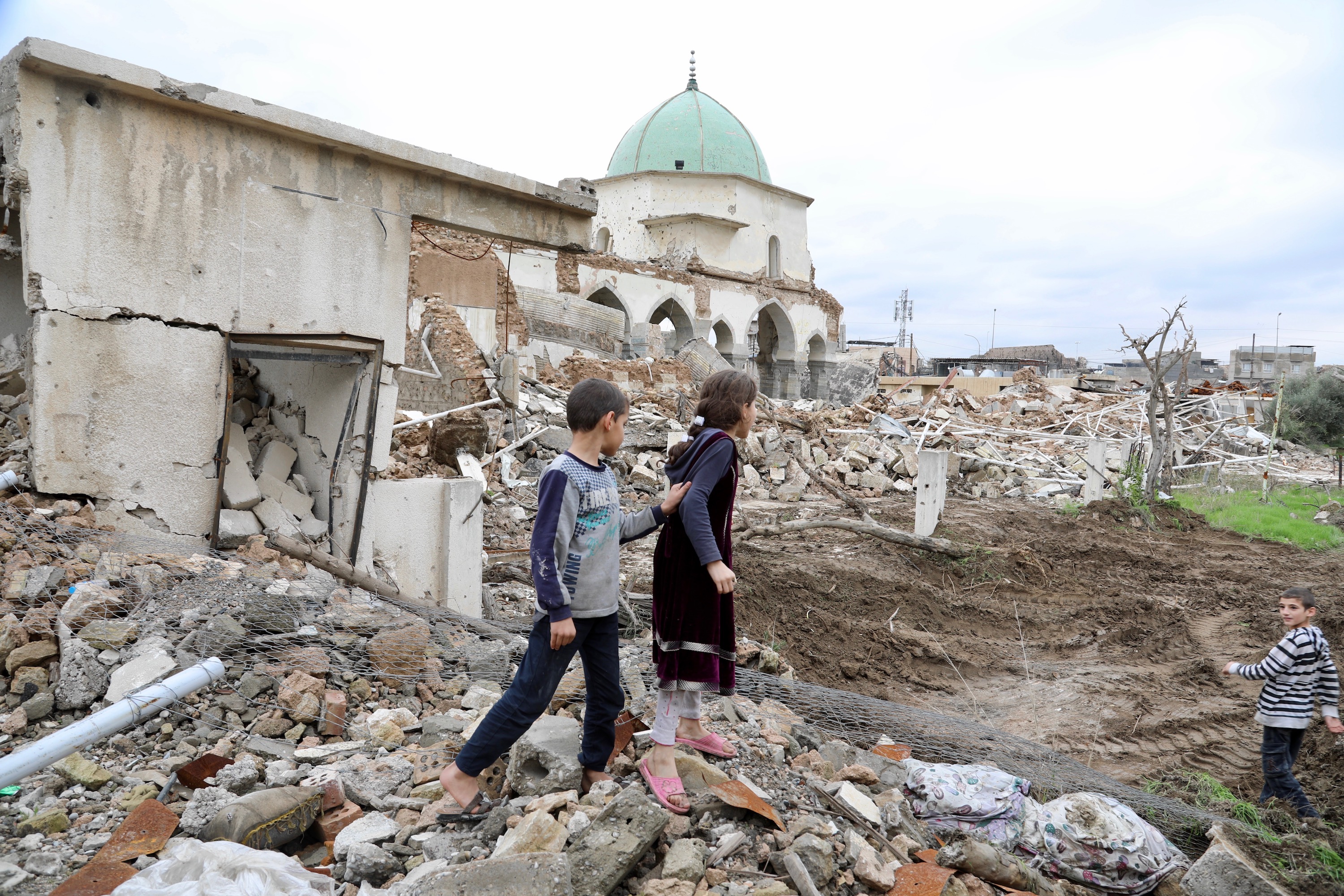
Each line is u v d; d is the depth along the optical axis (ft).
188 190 16.29
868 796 12.10
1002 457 63.93
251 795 9.62
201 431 16.79
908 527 45.65
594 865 8.41
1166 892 11.43
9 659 11.82
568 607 9.11
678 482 10.43
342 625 15.05
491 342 66.80
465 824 9.84
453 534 20.45
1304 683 15.97
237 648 13.38
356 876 8.83
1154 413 55.31
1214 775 18.15
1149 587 35.91
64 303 14.96
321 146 18.15
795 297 148.87
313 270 18.24
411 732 12.73
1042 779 14.69
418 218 20.13
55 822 9.26
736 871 9.32
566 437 47.03
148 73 15.17
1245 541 47.80
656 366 76.64
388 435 19.85
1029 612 31.65
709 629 10.34
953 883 9.70
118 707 10.52
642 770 10.79
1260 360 199.82
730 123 145.18
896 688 23.26
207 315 16.69
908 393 135.33
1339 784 17.28
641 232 137.39
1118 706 22.04
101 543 14.73
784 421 64.39
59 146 14.69
